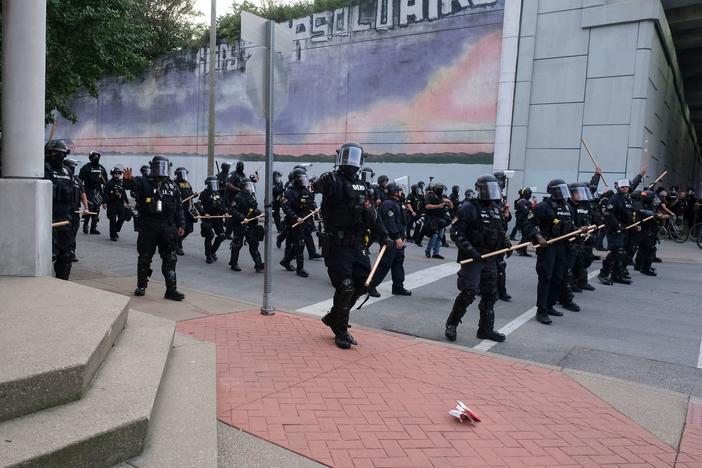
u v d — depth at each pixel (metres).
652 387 5.13
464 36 20.45
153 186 7.58
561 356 6.31
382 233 5.87
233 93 28.34
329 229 5.68
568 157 18.81
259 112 6.66
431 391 4.70
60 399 3.03
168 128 31.50
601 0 17.92
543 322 7.75
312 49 24.53
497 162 19.91
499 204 6.72
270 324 6.53
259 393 4.38
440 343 6.30
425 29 21.36
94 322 3.96
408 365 5.36
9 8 5.58
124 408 3.07
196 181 30.33
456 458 3.55
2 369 2.93
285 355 5.38
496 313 8.37
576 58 18.53
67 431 2.74
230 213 11.12
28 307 4.32
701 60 26.27
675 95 26.36
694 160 44.81
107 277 9.14
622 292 10.17
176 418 3.46
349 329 6.69
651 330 7.53
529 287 10.47
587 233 8.59
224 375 4.73
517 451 3.70
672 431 4.17
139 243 7.68
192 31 35.00
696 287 10.77
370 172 12.38
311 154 24.91
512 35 19.34
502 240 6.68
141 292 7.79
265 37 6.59
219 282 9.70
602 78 18.14
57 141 6.93
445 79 21.00
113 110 33.97
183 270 10.72
